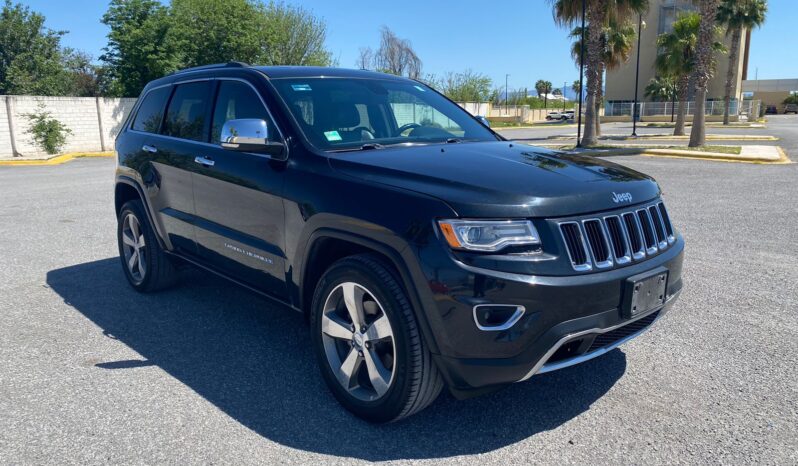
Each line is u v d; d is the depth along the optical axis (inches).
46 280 232.5
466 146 154.5
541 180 121.9
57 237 306.7
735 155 668.7
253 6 1305.4
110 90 1165.1
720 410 131.4
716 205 370.9
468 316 108.5
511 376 111.1
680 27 1465.3
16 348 168.1
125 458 115.2
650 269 124.9
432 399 122.0
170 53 1107.3
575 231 114.7
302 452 117.4
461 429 125.6
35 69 1470.2
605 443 119.6
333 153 140.6
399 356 117.5
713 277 224.5
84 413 132.2
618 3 896.3
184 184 178.2
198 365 156.7
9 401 137.7
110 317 191.9
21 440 121.5
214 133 172.2
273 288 151.5
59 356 162.6
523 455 116.0
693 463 112.7
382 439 122.0
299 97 157.8
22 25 1453.0
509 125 2175.2
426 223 112.8
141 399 138.6
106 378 149.3
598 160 152.2
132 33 1077.8
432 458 115.4
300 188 137.3
